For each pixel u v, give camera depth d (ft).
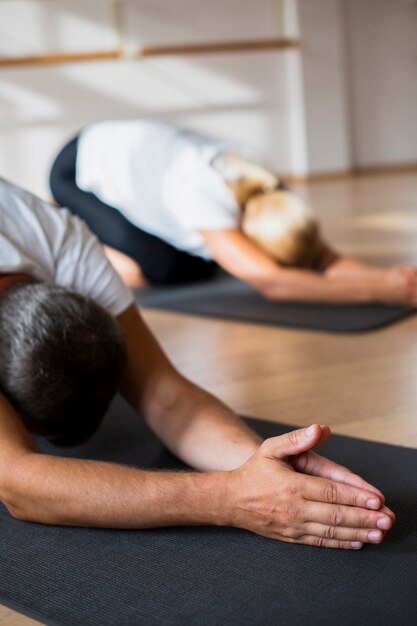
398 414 7.04
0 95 28.40
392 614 4.05
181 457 5.67
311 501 4.52
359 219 20.03
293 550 4.71
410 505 5.20
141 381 5.89
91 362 5.05
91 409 5.24
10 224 5.72
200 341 9.91
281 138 33.09
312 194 27.37
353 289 10.62
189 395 5.82
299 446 4.54
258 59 32.22
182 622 4.12
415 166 35.24
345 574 4.42
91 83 29.63
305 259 11.18
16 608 4.41
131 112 30.48
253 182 11.20
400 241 16.14
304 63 32.58
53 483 4.85
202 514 4.76
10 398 5.12
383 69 34.55
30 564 4.81
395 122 35.01
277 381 8.20
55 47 28.84
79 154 12.75
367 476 5.70
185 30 30.83
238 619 4.11
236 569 4.57
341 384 7.95
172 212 11.55
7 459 4.93
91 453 6.46
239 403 7.65
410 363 8.45
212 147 11.53
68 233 5.96
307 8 32.30
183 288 12.82
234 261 10.97
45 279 5.79
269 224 10.98
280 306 11.16
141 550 4.86
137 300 12.12
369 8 34.04
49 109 29.14
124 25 29.84
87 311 5.14
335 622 4.02
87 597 4.43
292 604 4.20
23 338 5.00
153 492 4.78
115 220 12.36
